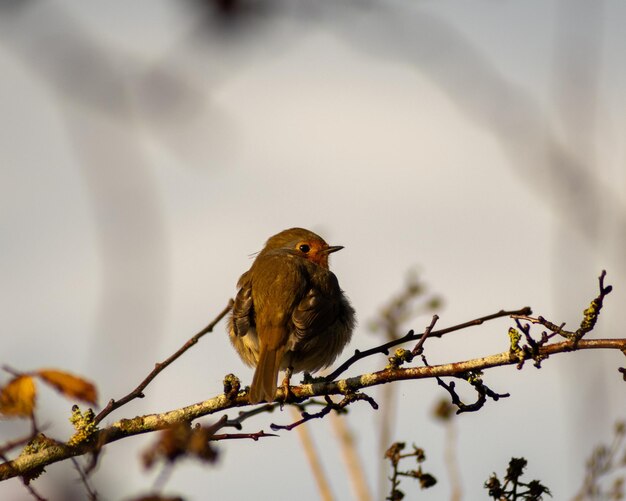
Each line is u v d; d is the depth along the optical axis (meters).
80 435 8.77
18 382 6.43
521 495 8.84
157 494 5.64
